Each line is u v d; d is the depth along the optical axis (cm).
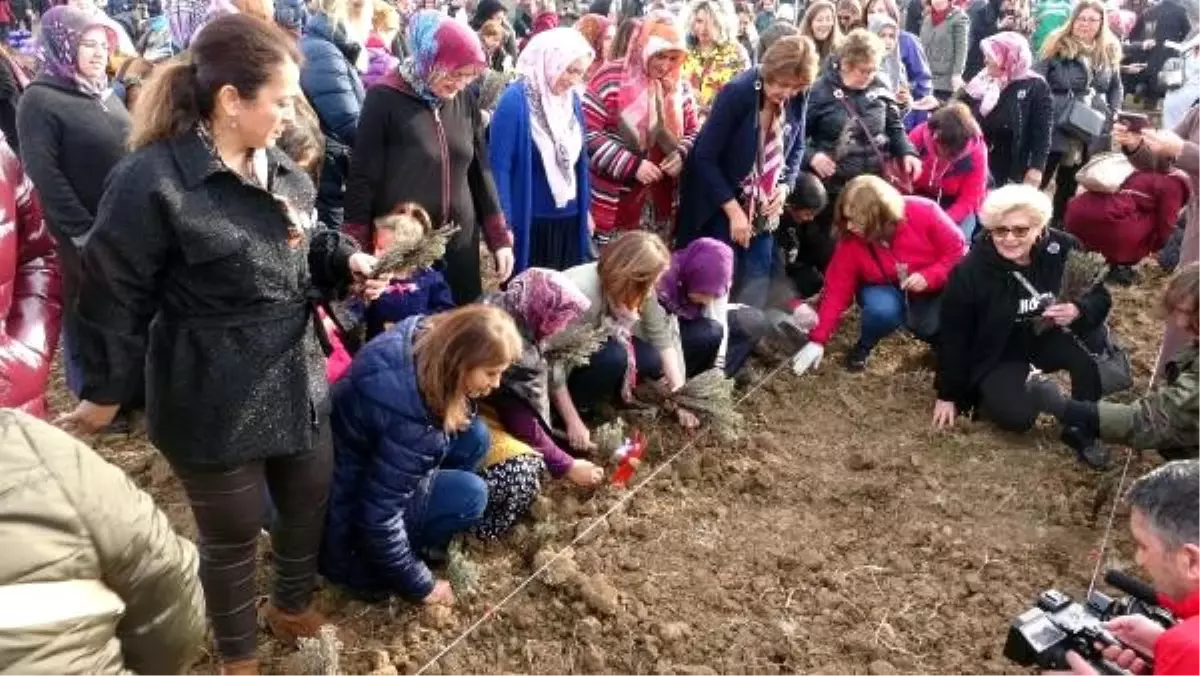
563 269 533
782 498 443
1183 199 626
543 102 491
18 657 145
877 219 524
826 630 364
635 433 466
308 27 566
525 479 390
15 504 151
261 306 264
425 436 315
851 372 561
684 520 423
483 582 378
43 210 411
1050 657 264
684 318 501
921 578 392
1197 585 233
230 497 276
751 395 530
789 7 1178
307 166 412
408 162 431
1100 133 757
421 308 430
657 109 544
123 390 252
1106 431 423
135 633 176
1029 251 482
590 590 366
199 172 244
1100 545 413
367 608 361
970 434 497
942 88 978
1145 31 1330
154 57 759
